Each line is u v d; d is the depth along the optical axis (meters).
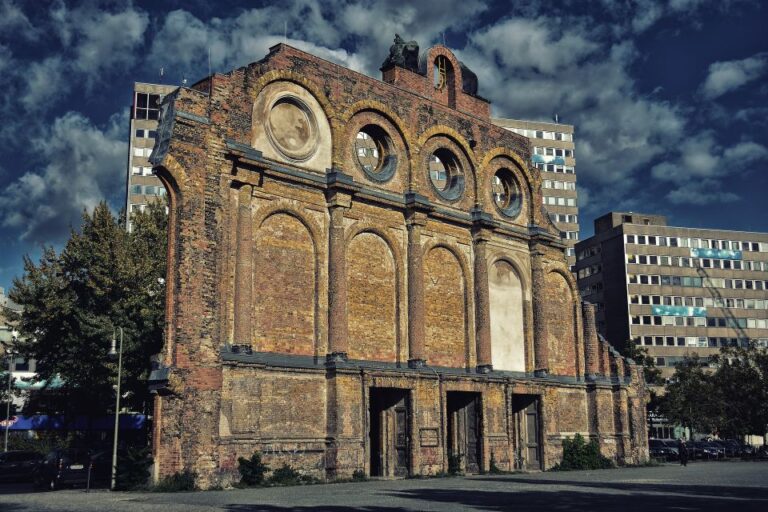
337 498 22.59
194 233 28.23
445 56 42.25
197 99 29.38
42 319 44.31
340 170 34.06
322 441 31.20
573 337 45.34
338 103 34.81
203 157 29.03
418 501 21.48
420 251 37.12
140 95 115.88
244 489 26.81
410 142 37.81
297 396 30.73
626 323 111.81
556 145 132.88
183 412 26.70
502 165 43.50
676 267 114.62
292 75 33.12
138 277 44.09
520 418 41.06
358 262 34.88
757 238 119.25
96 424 60.59
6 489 34.44
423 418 34.81
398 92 37.94
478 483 29.69
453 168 41.09
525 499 22.16
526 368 41.91
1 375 66.94
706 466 48.66
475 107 43.00
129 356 43.09
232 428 28.08
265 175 31.53
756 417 67.94
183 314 27.36
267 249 31.28
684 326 112.88
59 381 56.81
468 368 38.78
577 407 43.94
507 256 42.31
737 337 114.88
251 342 29.91
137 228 47.72
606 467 43.19
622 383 45.50
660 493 24.36
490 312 40.72
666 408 78.06
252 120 31.47
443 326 38.22
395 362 35.47
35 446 59.84
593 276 120.31
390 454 34.53
